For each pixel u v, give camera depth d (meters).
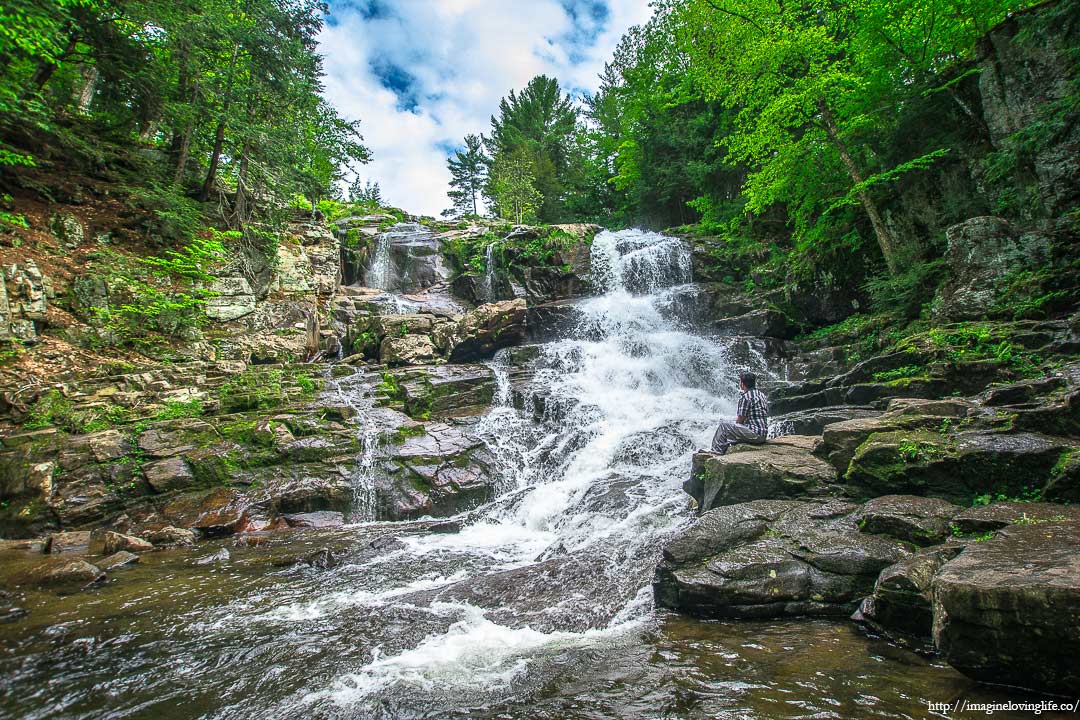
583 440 11.50
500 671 3.98
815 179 15.47
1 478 8.34
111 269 12.97
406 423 11.72
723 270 19.41
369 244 23.33
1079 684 2.85
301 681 3.90
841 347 13.32
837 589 4.70
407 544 7.83
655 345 15.51
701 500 7.56
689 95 24.06
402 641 4.59
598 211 35.62
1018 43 10.82
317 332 16.83
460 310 20.17
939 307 11.06
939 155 12.51
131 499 8.83
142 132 17.22
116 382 11.11
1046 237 9.85
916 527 4.81
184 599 5.69
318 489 9.62
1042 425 5.45
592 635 4.61
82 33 13.39
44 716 3.44
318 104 18.70
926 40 12.87
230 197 17.64
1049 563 3.35
